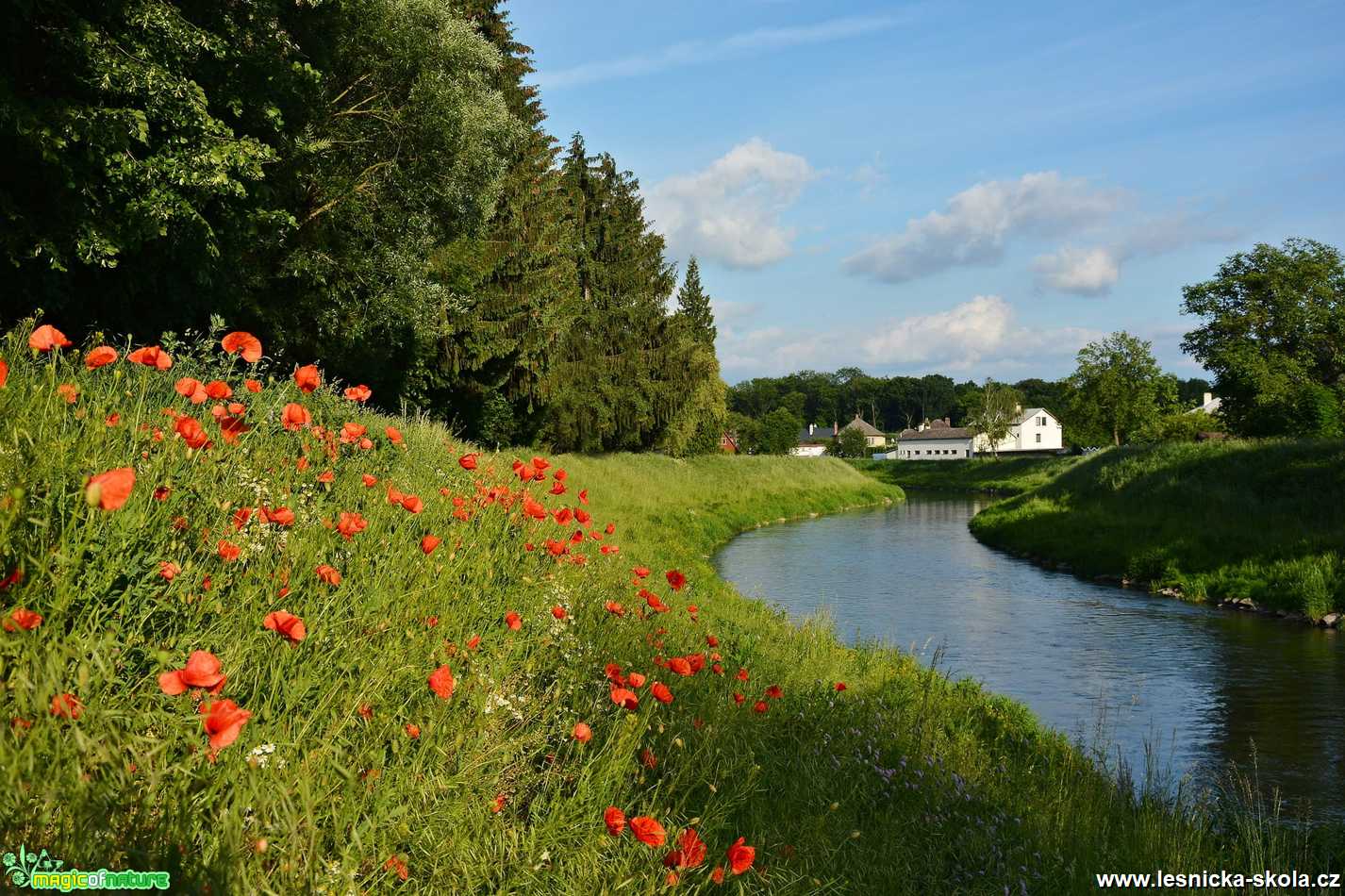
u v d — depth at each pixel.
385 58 18.94
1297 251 50.06
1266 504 24.27
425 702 3.14
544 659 4.42
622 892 2.70
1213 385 52.00
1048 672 12.68
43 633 2.14
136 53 11.26
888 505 53.91
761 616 12.49
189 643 2.62
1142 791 6.91
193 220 11.73
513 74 31.22
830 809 4.21
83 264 12.25
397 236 19.75
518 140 21.77
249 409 5.01
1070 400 76.06
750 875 3.45
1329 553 18.53
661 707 4.60
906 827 4.85
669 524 25.45
